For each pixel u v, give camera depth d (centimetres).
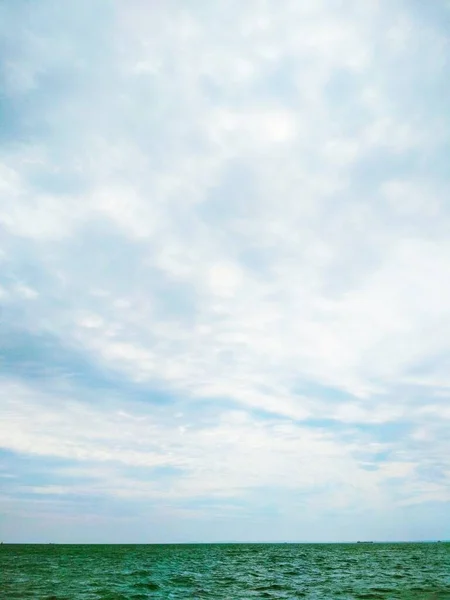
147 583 4666
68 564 8050
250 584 4531
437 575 5431
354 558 10225
